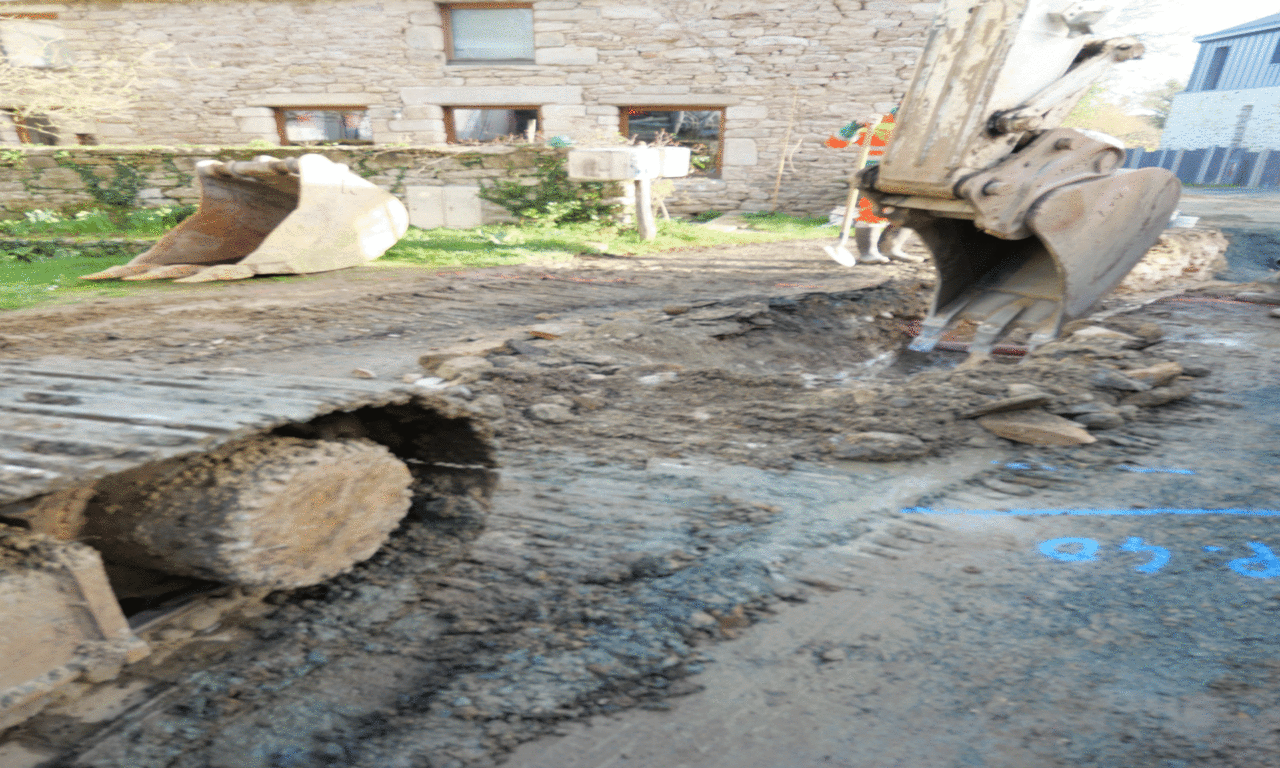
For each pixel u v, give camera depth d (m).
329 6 15.27
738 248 12.02
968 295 6.62
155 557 2.29
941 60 5.43
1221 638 2.13
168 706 1.95
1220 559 2.57
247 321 6.99
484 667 2.12
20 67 15.32
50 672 1.95
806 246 12.20
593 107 15.54
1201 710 1.84
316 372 5.29
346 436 2.85
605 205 12.86
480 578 2.58
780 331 6.72
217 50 15.73
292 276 9.55
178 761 1.77
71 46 15.89
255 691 2.02
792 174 15.56
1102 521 2.91
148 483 2.27
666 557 2.72
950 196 5.49
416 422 3.06
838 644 2.20
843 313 7.32
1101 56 5.57
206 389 2.67
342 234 9.99
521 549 2.78
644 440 4.00
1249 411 4.05
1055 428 3.72
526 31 15.44
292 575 2.33
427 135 15.84
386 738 1.85
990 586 2.49
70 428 2.18
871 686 2.01
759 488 3.34
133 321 6.96
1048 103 5.45
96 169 13.27
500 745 1.82
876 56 14.70
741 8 14.76
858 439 3.72
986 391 4.35
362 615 2.37
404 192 13.32
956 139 5.38
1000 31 5.13
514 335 6.27
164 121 16.25
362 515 2.54
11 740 1.83
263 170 9.71
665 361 5.70
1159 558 2.60
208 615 2.35
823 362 6.30
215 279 9.00
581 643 2.22
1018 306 6.22
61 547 2.02
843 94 14.99
